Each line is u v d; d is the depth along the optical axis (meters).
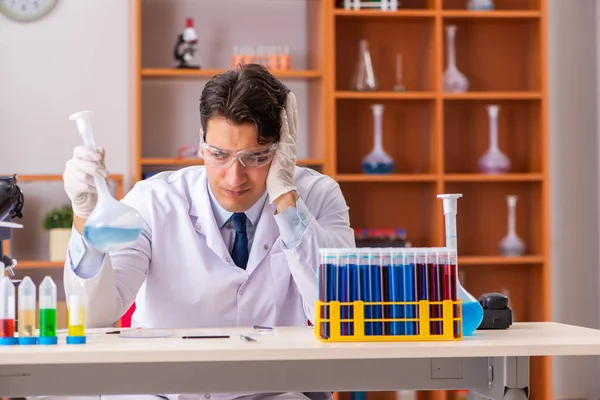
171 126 4.95
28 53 4.88
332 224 2.49
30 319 1.82
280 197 2.23
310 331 2.11
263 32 5.01
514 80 5.11
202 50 4.96
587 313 5.18
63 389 1.81
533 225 5.02
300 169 2.64
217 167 2.25
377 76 5.04
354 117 5.02
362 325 1.88
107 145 4.93
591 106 5.18
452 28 4.89
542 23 4.84
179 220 2.45
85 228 1.92
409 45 5.05
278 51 4.92
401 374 1.95
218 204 2.45
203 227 2.43
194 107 4.96
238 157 2.21
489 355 1.79
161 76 4.76
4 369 1.79
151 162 4.66
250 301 2.44
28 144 4.88
